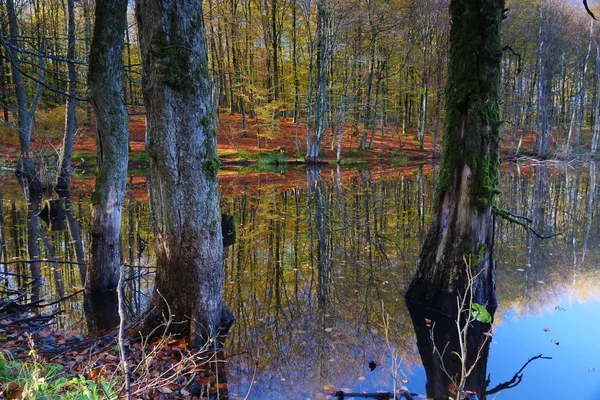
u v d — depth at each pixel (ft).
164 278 16.01
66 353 13.70
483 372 14.76
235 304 20.89
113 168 21.77
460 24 19.33
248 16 104.78
